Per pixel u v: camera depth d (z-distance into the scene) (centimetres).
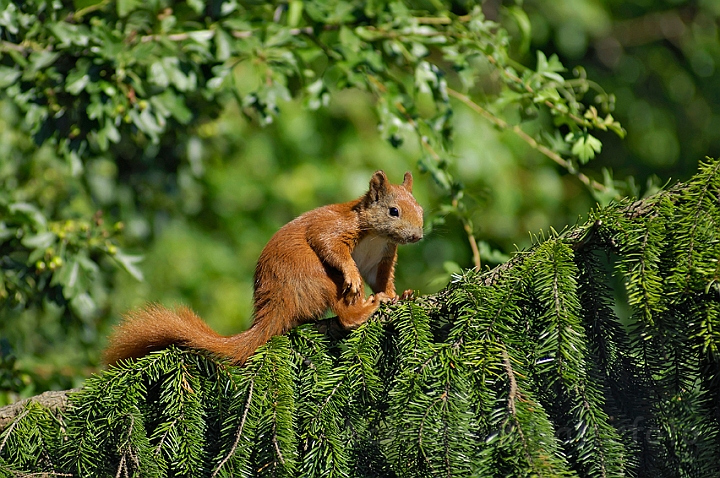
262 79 956
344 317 777
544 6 1908
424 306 691
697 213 630
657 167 2098
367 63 980
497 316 635
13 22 901
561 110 952
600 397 609
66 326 1077
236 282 1644
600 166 2011
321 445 630
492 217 1669
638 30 2145
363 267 906
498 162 1672
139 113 924
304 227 827
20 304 1056
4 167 1107
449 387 611
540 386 637
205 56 935
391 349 695
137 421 659
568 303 623
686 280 600
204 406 684
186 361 696
